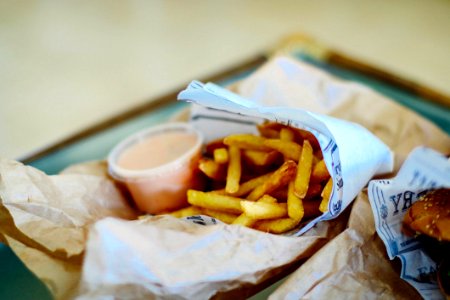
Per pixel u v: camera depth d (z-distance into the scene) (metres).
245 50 0.88
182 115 0.53
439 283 0.33
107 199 0.43
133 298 0.32
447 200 0.34
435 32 0.85
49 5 1.22
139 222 0.35
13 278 0.40
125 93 0.77
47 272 0.35
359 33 0.90
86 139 0.55
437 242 0.35
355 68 0.61
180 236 0.33
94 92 0.79
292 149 0.39
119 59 0.91
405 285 0.34
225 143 0.42
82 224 0.38
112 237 0.30
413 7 0.97
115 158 0.46
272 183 0.38
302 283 0.33
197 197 0.39
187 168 0.44
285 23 0.98
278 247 0.35
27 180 0.37
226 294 0.35
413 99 0.54
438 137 0.44
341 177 0.35
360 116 0.47
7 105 0.79
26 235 0.36
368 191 0.35
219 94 0.37
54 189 0.39
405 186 0.35
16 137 0.69
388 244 0.35
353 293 0.34
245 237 0.34
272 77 0.49
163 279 0.32
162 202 0.44
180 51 0.91
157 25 1.05
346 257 0.34
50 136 0.67
